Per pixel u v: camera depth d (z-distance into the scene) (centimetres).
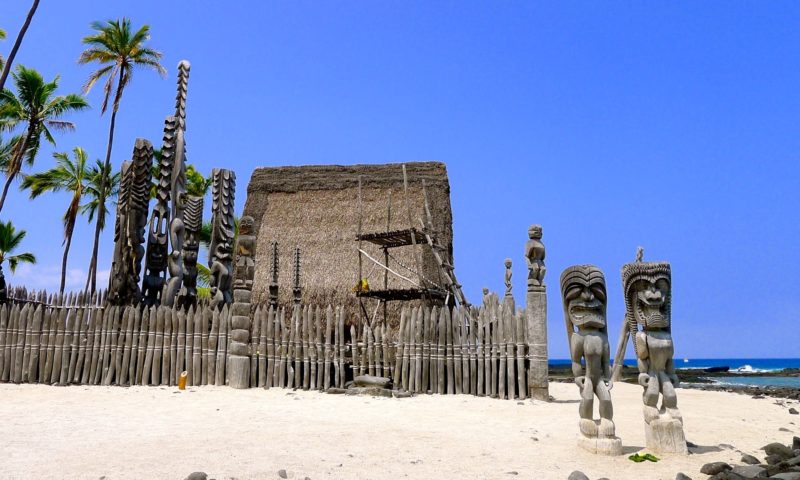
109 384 1438
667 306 789
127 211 1714
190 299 1731
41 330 1491
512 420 1015
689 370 5206
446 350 1413
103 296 1583
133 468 627
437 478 626
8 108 3105
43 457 671
